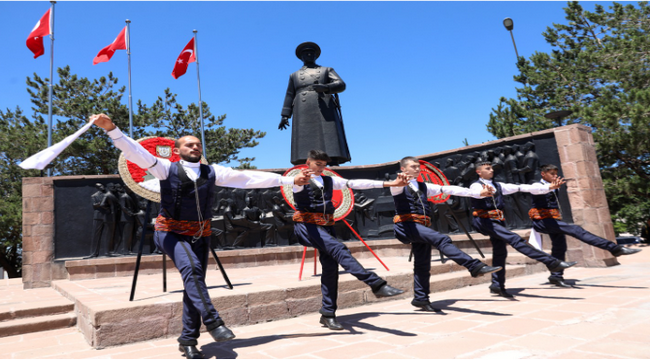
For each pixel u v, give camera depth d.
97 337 3.48
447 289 5.77
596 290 4.80
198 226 3.17
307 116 9.72
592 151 7.88
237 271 7.56
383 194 9.87
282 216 9.09
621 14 20.34
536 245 5.38
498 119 23.42
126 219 7.96
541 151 8.15
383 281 3.12
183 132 27.16
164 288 4.79
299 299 4.59
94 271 7.48
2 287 8.53
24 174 23.11
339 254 3.39
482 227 4.81
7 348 3.72
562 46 22.62
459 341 2.97
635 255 9.11
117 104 23.08
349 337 3.33
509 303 4.38
